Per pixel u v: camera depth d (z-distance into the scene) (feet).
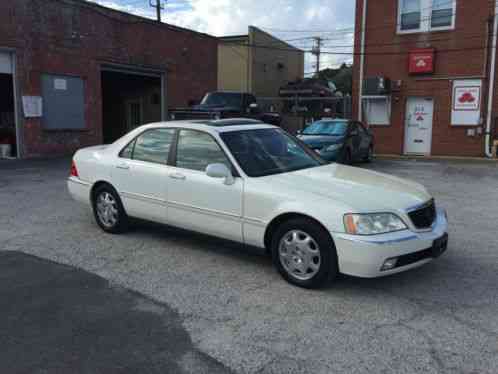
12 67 50.70
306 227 14.65
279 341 11.68
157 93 74.28
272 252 15.75
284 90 99.40
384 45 64.69
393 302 13.99
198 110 52.31
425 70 61.62
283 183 15.85
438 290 14.90
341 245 13.98
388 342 11.63
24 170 42.73
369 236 13.75
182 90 75.46
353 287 15.10
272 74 119.03
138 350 11.25
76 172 22.44
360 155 49.90
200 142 18.07
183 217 18.26
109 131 82.23
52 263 17.33
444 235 15.48
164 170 18.76
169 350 11.26
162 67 70.74
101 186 21.29
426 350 11.25
